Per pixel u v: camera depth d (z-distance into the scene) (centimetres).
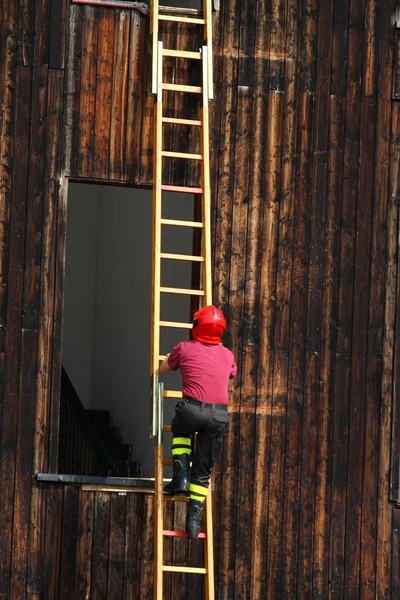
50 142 3023
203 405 2686
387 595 3120
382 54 3209
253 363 3095
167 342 4191
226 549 3050
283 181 3136
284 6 3167
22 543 2955
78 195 5056
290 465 3098
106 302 4941
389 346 3169
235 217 3106
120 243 4797
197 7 3803
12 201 3000
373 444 3145
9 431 2964
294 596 3073
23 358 2983
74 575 2970
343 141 3173
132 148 3056
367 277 3169
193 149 3088
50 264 3009
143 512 3011
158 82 2988
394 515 3144
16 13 3028
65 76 3041
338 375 3138
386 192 3188
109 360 4888
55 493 2980
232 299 3092
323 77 3173
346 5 3200
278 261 3123
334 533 3109
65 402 4328
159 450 2783
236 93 3125
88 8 3059
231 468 3069
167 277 4231
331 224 3156
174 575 3020
